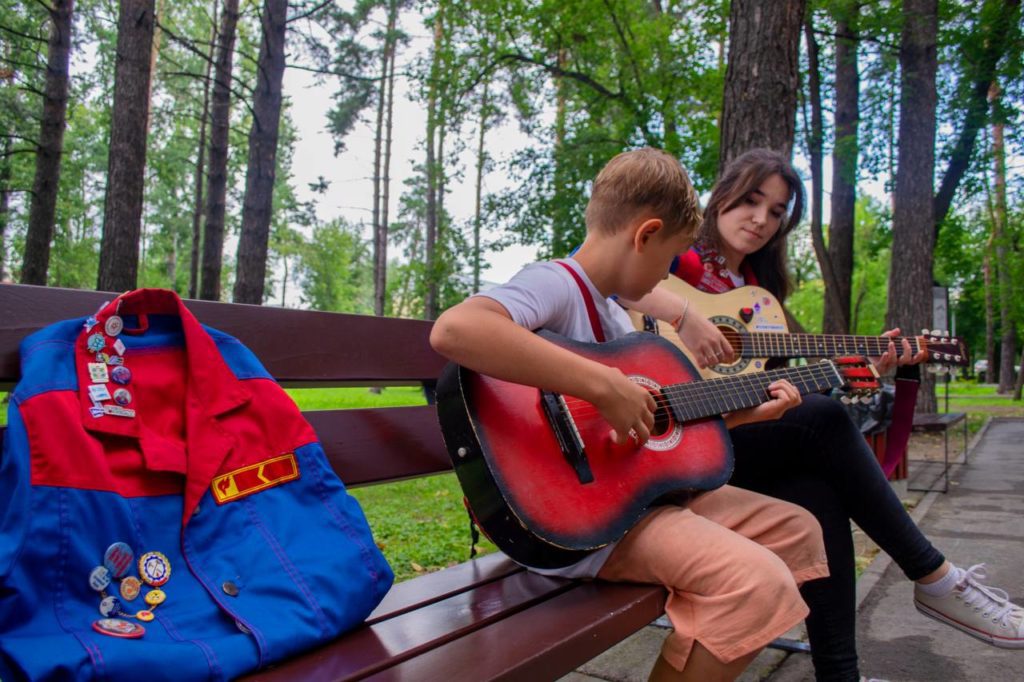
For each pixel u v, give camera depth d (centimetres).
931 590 213
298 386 193
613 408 159
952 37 1312
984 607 208
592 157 1513
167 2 2806
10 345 138
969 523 520
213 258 1413
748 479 222
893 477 630
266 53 1148
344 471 191
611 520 163
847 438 210
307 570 128
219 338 145
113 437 123
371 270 6322
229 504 129
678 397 195
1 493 112
